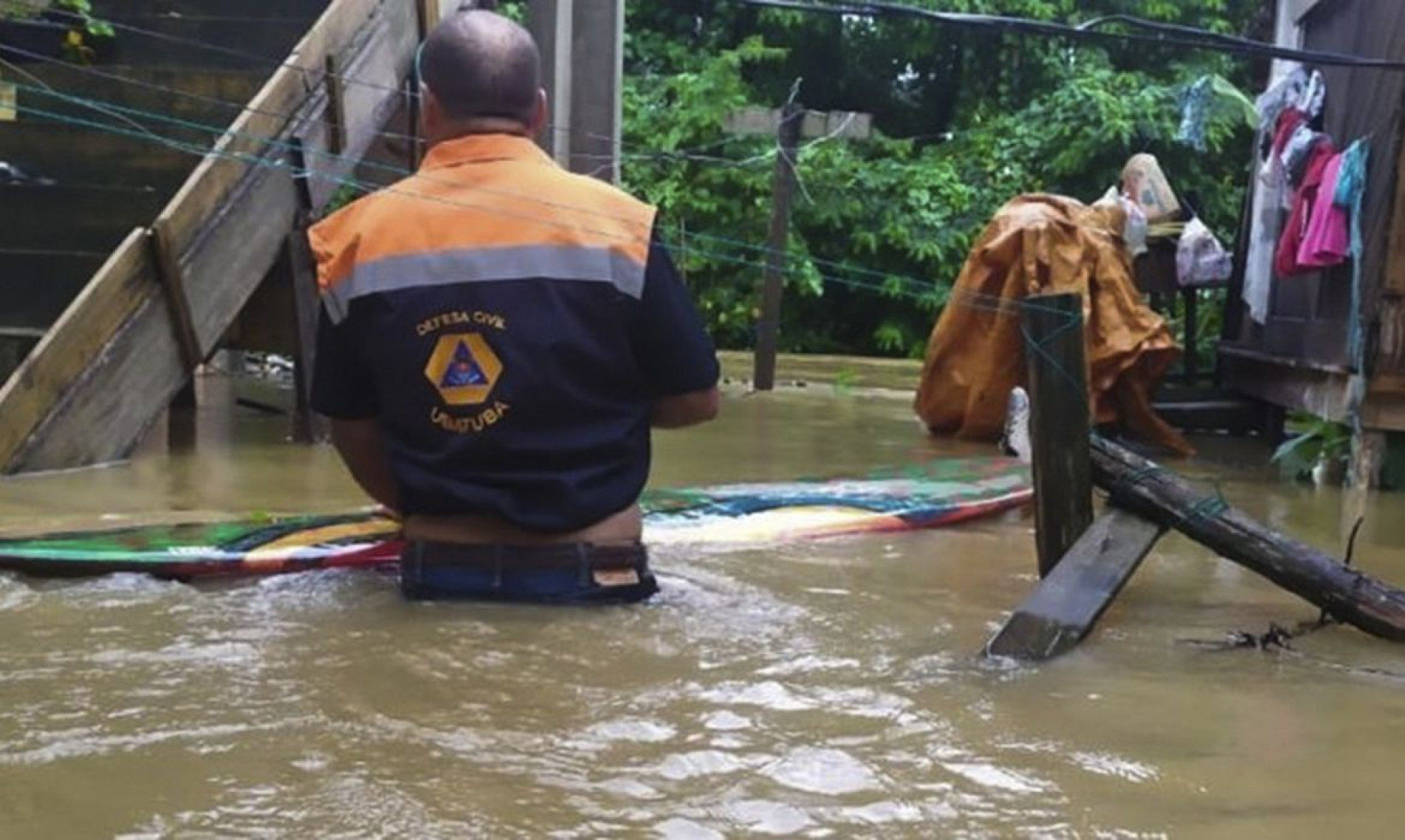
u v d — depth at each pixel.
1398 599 2.72
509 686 2.19
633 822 1.65
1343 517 4.44
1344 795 1.80
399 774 1.79
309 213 5.47
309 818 1.64
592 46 6.79
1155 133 14.91
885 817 1.69
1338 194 5.28
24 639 2.45
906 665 2.41
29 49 5.27
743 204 15.05
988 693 2.25
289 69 5.23
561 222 2.79
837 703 2.15
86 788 1.73
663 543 3.49
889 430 6.66
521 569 2.76
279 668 2.27
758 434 6.30
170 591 2.84
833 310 15.55
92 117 6.01
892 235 15.07
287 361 9.10
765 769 1.84
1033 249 6.12
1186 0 16.53
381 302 2.77
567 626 2.58
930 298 13.31
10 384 4.34
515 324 2.73
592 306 2.76
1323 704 2.24
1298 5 6.56
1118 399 6.34
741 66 16.58
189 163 6.00
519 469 2.76
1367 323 5.02
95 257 5.46
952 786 1.79
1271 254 6.70
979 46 17.08
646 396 2.90
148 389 4.79
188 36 6.49
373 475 3.02
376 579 2.96
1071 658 2.50
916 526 3.86
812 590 3.00
